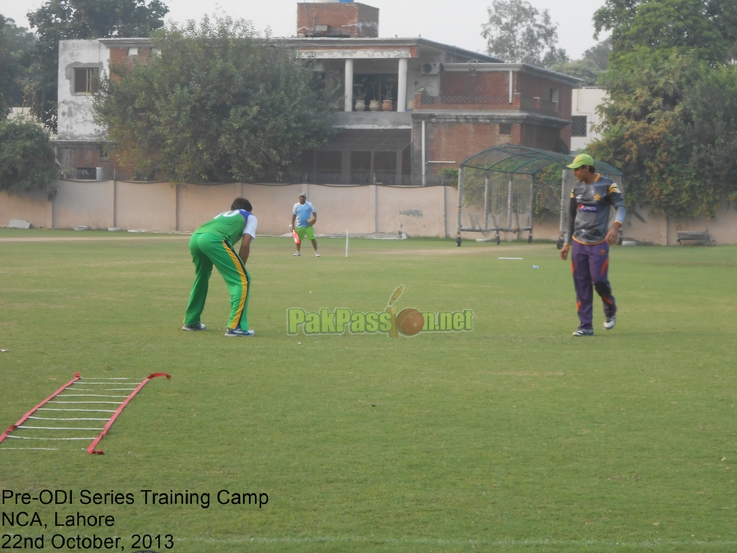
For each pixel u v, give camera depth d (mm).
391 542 13164
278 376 24375
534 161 109750
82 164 157000
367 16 156875
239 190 133875
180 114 127812
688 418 20266
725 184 117812
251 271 59938
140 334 31469
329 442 18062
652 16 147000
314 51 142500
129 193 138000
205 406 20859
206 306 40188
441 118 134250
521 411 20766
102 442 17828
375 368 25719
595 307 41938
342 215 130375
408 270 62750
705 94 117375
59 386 22672
